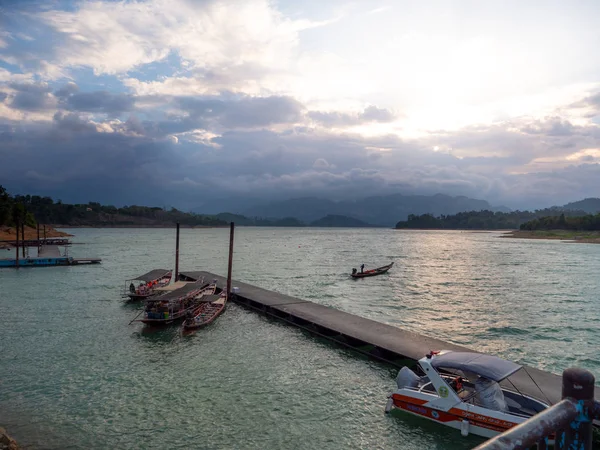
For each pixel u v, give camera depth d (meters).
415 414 19.94
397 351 26.55
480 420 18.08
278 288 55.38
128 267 77.31
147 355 28.48
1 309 41.97
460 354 20.53
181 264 83.44
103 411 20.75
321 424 19.62
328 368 26.22
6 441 16.97
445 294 51.06
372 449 17.73
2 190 156.00
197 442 18.17
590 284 58.78
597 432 17.67
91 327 35.41
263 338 32.28
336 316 35.81
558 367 26.64
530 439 2.72
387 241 188.62
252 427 19.33
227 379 24.53
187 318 35.81
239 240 184.50
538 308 43.12
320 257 100.69
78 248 123.75
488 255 108.88
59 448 17.70
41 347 30.12
